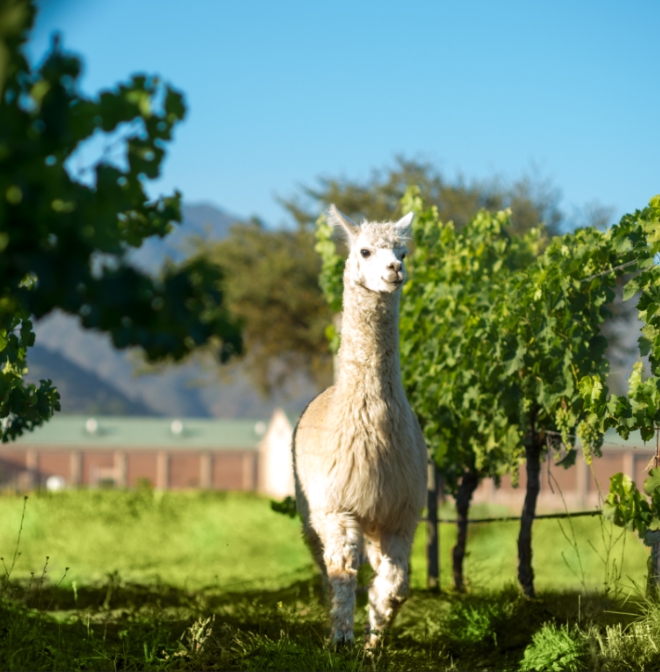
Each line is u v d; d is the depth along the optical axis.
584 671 8.02
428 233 14.70
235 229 61.88
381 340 9.26
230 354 3.57
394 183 56.16
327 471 9.18
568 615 9.99
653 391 9.07
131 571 17.41
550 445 12.71
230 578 16.39
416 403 14.12
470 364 12.74
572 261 11.11
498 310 11.56
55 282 3.23
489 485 55.69
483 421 12.62
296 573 16.12
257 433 96.06
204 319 3.49
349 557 9.05
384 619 9.49
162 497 34.19
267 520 26.56
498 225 14.34
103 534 22.69
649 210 9.95
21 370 9.73
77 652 8.48
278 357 58.53
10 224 3.17
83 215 3.31
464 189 55.34
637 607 10.01
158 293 3.42
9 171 3.10
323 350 57.59
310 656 8.30
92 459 92.06
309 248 58.12
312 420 10.21
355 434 9.09
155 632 9.52
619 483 9.10
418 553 19.73
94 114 3.39
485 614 10.19
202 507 30.95
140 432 94.12
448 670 8.59
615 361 43.19
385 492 9.12
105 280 3.31
